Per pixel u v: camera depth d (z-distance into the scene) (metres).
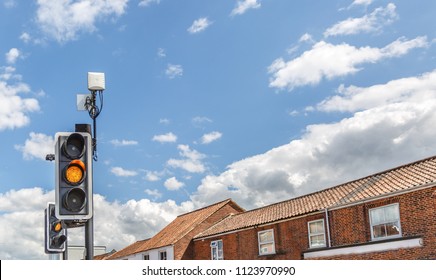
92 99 8.12
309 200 31.25
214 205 45.78
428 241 21.48
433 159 25.03
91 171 6.73
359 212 25.31
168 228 50.03
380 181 26.33
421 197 22.20
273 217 32.09
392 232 23.45
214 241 38.22
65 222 6.74
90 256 6.63
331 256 25.11
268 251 31.97
